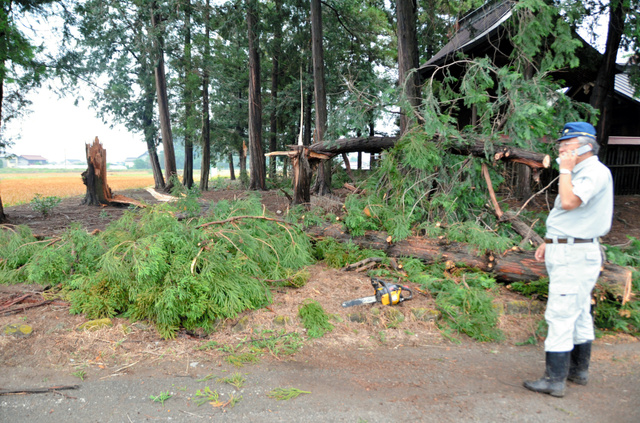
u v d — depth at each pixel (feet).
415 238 18.31
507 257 15.58
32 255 16.67
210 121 92.12
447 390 9.14
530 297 14.42
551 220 9.09
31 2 35.06
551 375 8.87
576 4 25.81
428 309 13.33
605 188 8.37
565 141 8.59
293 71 82.58
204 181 83.25
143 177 221.46
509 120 19.51
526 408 8.33
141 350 11.18
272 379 9.68
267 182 70.23
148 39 66.80
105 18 67.67
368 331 12.52
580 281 8.55
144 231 15.44
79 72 45.62
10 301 13.62
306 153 24.71
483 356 11.08
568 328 8.70
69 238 16.56
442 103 22.49
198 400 8.70
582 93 44.98
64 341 11.37
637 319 12.33
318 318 12.54
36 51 36.76
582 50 34.55
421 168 19.72
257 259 15.97
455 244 17.19
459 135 19.94
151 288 12.46
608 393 8.96
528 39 24.26
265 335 12.01
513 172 38.22
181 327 12.54
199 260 13.10
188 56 76.13
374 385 9.39
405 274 16.43
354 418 7.98
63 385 9.34
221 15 67.36
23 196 75.72
